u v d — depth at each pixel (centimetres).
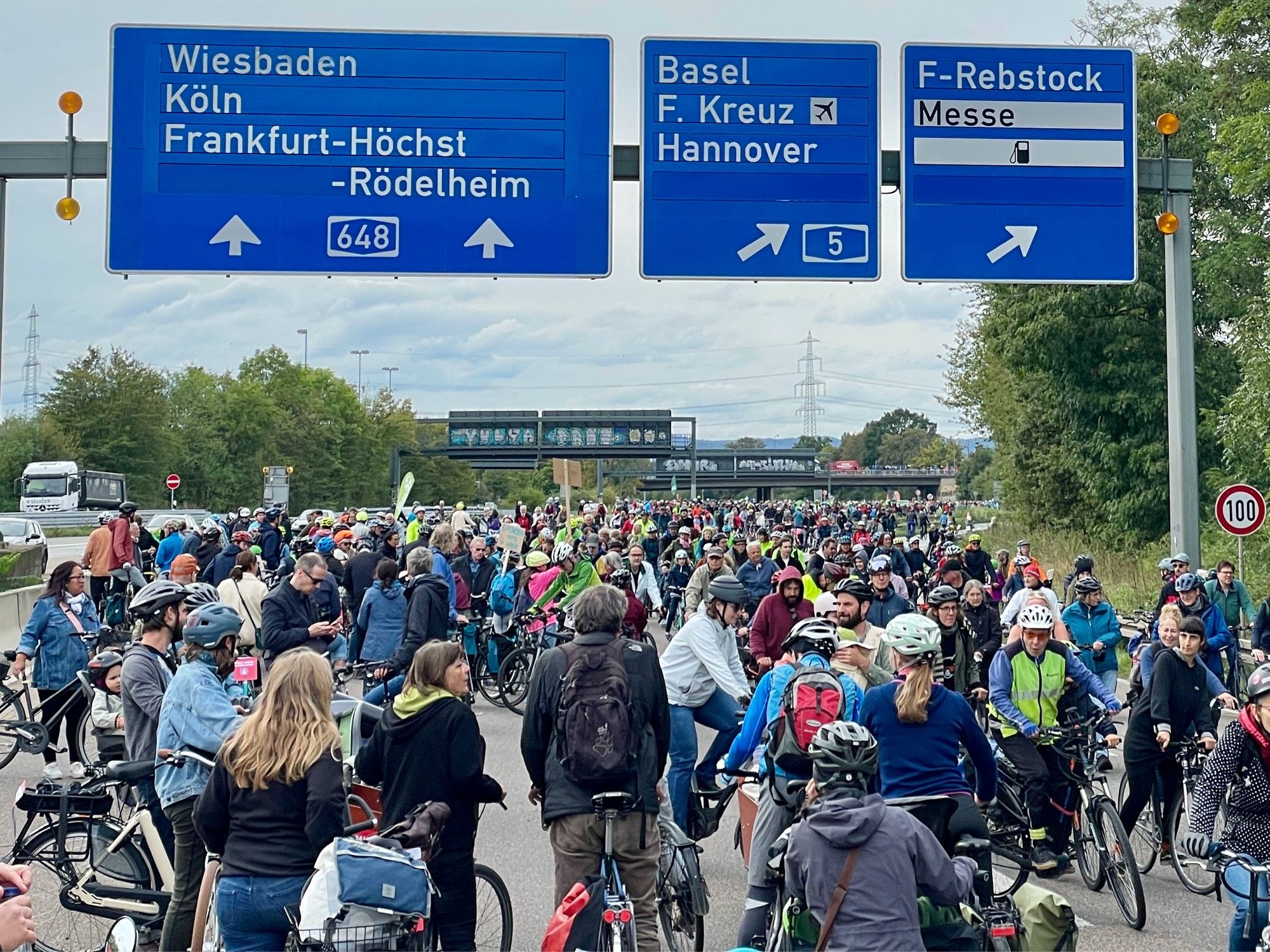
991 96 1483
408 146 1439
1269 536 2778
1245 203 3481
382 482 12362
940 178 1477
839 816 443
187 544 2448
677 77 1460
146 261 1412
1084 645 1290
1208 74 3525
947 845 599
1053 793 877
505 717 1596
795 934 459
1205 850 570
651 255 1453
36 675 1217
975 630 1373
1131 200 1494
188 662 643
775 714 696
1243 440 2622
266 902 501
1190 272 1547
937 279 1474
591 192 1455
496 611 1689
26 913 342
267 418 10600
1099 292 3512
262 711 514
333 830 501
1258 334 2620
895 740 608
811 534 4484
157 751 641
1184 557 1536
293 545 2130
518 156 1449
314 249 1427
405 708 595
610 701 603
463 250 1443
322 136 1430
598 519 4381
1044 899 554
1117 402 3584
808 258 1466
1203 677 905
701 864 938
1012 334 3747
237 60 1425
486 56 1448
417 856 498
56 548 5666
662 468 13662
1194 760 898
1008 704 865
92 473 7181
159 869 684
